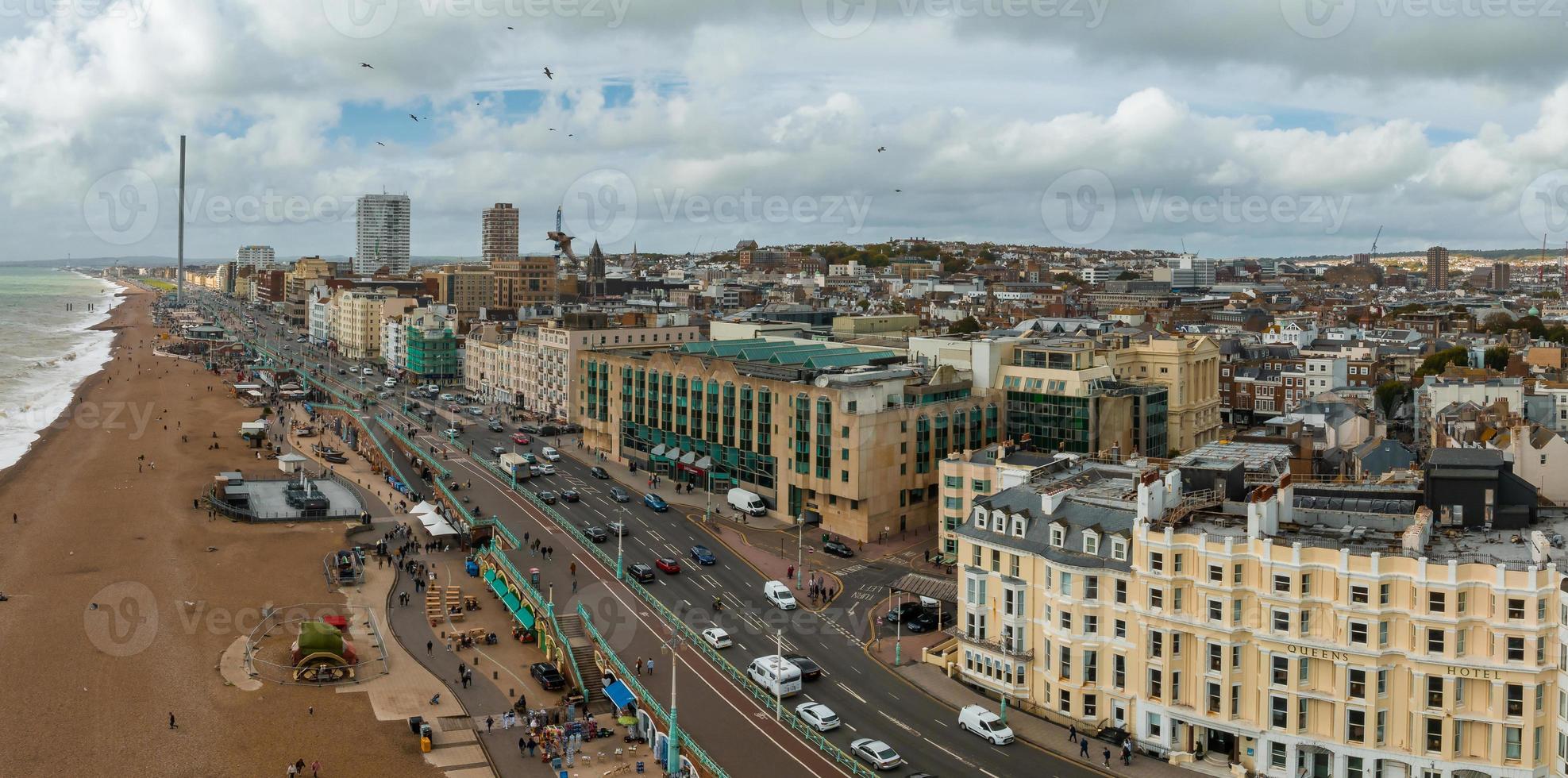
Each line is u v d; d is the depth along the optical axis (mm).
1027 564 124062
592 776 113062
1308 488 125938
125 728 123625
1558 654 97062
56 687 133750
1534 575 97188
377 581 177125
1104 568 117250
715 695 127125
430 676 141000
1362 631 103000
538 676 138125
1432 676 100625
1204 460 135750
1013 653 124000
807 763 111062
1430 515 111750
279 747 119938
